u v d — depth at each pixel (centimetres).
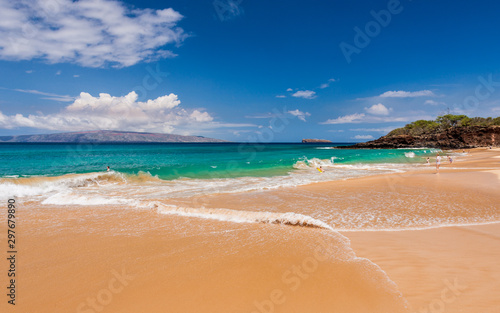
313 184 1391
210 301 323
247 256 457
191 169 2303
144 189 1296
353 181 1464
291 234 579
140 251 488
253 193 1136
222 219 707
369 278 369
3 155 4288
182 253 476
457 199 945
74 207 862
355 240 535
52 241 545
